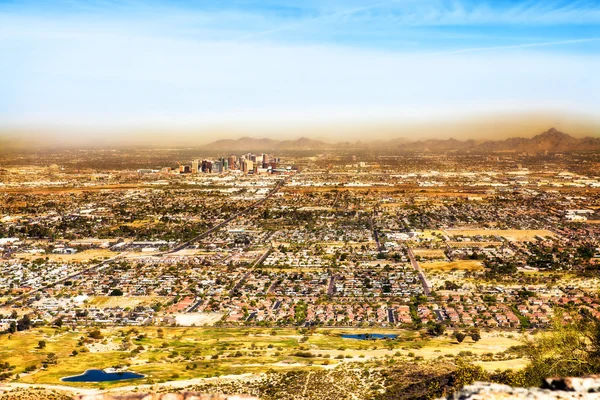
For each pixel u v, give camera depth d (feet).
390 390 400.67
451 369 431.43
